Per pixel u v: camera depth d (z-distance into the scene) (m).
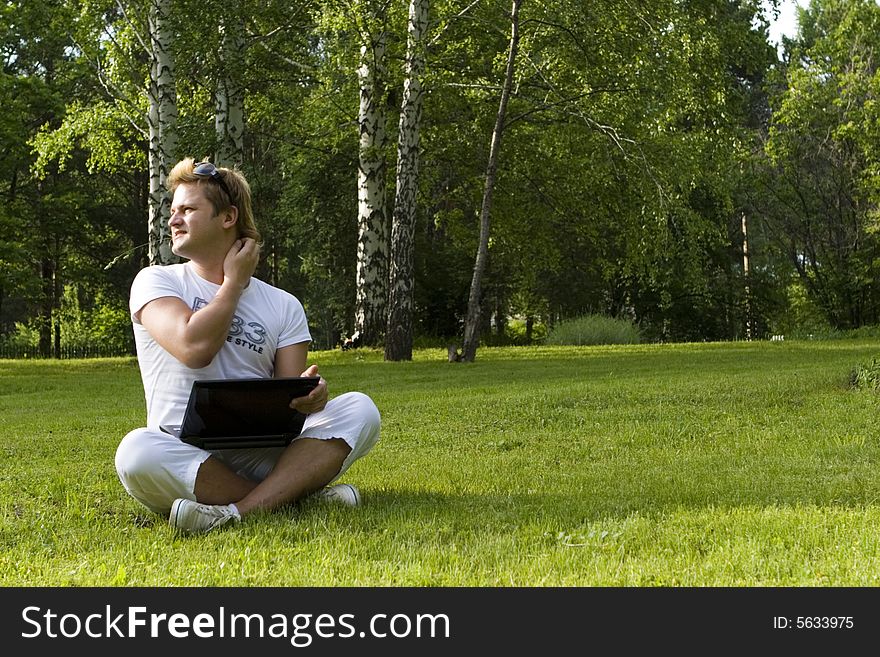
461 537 4.24
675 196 19.41
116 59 23.58
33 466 7.07
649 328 43.22
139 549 4.07
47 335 41.75
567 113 19.61
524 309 42.81
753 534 4.14
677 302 41.97
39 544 4.27
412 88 19.42
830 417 9.00
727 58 21.83
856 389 10.66
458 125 23.25
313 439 4.68
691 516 4.58
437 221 27.88
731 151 21.83
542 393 11.05
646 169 19.28
